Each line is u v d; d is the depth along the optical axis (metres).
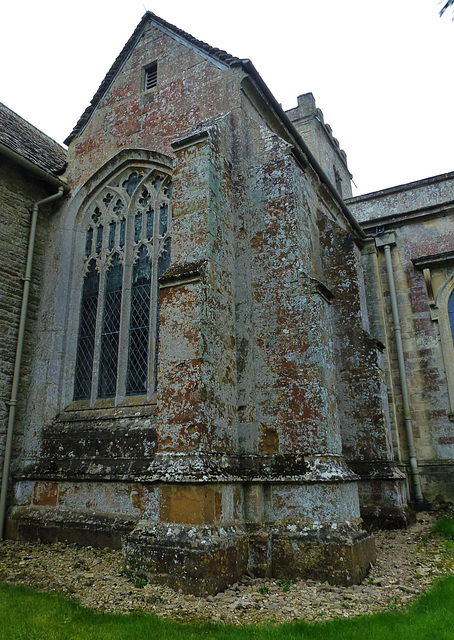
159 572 5.60
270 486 6.59
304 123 18.73
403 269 13.75
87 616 4.50
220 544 5.68
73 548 7.61
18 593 5.17
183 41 10.24
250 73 9.31
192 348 6.51
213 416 6.45
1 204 9.93
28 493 8.82
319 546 5.96
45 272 10.48
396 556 7.15
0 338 9.39
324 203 11.68
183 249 7.28
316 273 10.29
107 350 9.44
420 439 12.52
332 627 4.21
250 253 7.88
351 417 9.76
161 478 5.99
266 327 7.41
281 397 6.99
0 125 11.63
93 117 11.16
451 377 12.52
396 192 14.30
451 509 11.65
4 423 9.15
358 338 9.93
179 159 7.88
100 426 8.57
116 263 9.95
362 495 9.66
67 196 10.84
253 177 8.30
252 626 4.30
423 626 4.16
